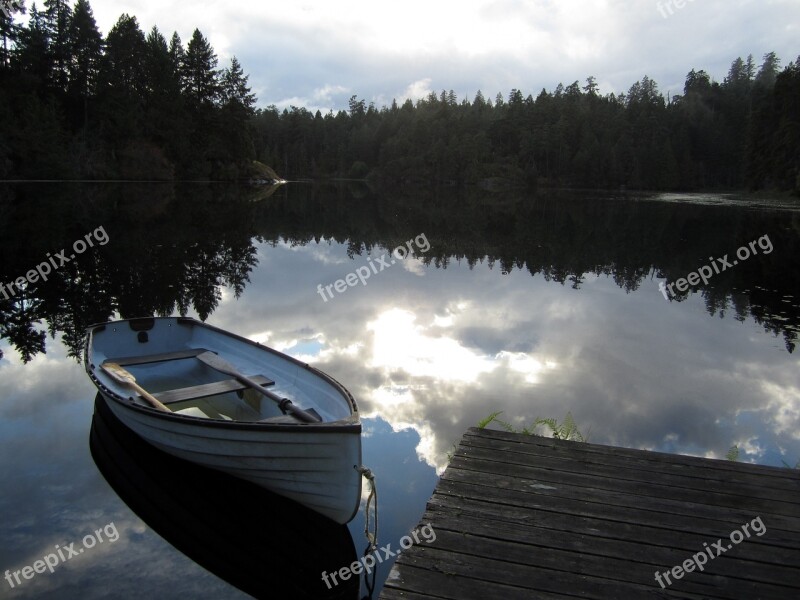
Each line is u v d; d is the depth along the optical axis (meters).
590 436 5.53
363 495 4.45
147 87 50.59
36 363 7.27
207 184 52.69
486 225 27.56
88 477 4.62
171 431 4.33
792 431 5.67
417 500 4.38
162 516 4.16
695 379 7.09
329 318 9.91
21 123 37.31
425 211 36.38
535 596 2.61
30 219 20.88
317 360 7.59
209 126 56.06
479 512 3.27
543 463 3.87
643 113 77.62
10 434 5.34
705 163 74.44
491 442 4.19
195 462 4.46
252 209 32.28
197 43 54.81
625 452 4.05
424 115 101.38
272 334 8.84
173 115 50.91
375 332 9.07
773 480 3.68
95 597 3.34
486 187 80.31
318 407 4.82
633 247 19.41
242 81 59.69
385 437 5.40
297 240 20.39
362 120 115.69
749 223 26.42
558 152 79.06
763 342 8.74
